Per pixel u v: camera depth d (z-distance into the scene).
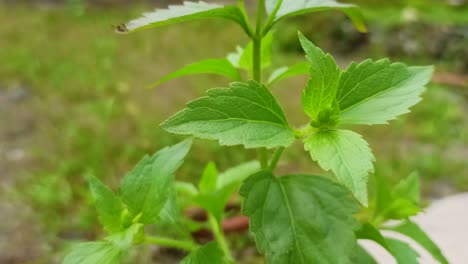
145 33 0.91
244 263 0.41
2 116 0.62
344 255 0.23
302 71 0.28
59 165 0.52
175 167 0.25
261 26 0.27
